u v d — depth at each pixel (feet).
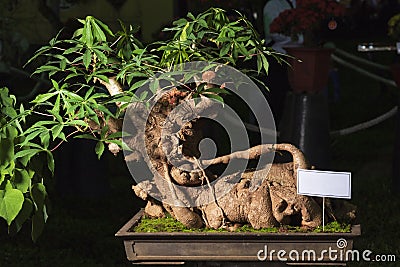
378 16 101.24
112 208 47.91
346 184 22.21
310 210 22.58
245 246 21.91
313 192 22.30
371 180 54.29
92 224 44.32
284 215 22.56
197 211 23.02
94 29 23.66
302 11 46.80
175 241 22.00
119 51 24.59
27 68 49.26
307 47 47.50
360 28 101.09
